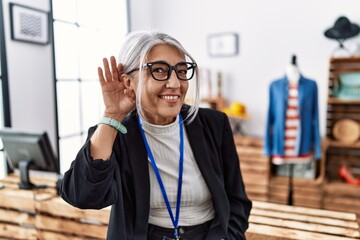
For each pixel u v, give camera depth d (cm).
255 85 416
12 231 242
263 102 414
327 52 379
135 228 99
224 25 422
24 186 250
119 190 97
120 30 438
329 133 380
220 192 106
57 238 225
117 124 90
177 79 92
